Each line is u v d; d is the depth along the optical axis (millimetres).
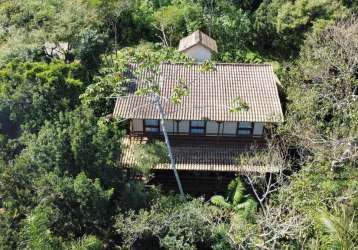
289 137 32906
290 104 36406
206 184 35875
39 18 44844
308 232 25578
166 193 34750
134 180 31578
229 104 33844
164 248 28344
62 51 46844
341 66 35906
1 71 34469
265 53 54094
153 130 35156
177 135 35000
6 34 45656
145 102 33812
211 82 35250
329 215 22391
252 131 34906
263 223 27906
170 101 33781
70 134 27969
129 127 36094
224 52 51219
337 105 34156
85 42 42844
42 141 27781
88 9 46469
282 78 42750
